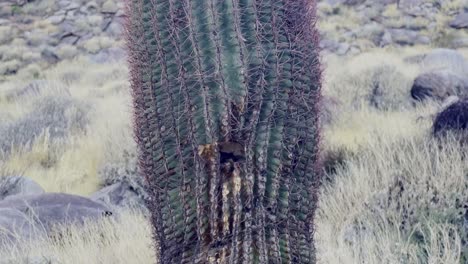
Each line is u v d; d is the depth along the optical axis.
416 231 5.58
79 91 22.14
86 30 32.34
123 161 9.20
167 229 3.48
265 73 3.28
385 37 29.02
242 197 3.35
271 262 3.40
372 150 7.84
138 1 3.36
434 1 31.05
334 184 6.98
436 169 6.34
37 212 6.81
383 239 5.30
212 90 3.29
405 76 14.09
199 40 3.25
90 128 12.97
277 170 3.35
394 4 31.34
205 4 3.25
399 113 11.42
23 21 33.28
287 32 3.29
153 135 3.41
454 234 5.43
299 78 3.32
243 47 3.25
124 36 3.55
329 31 29.11
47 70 29.12
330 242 5.43
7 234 6.23
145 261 5.28
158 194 3.46
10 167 10.38
